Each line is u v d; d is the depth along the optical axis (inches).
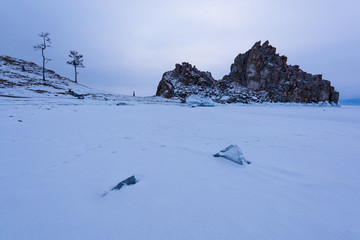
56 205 66.9
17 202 68.1
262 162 124.4
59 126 232.5
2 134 181.5
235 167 111.9
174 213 63.5
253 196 77.2
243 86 1991.9
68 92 1043.3
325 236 54.3
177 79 2132.1
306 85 1726.1
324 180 96.5
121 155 129.3
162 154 133.3
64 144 157.1
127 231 54.3
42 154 128.9
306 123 366.9
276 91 1788.9
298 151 155.8
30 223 56.9
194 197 74.6
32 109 366.6
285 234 54.6
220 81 2159.2
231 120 371.6
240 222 59.5
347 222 61.3
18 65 1542.8
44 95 817.5
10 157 121.1
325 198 77.7
